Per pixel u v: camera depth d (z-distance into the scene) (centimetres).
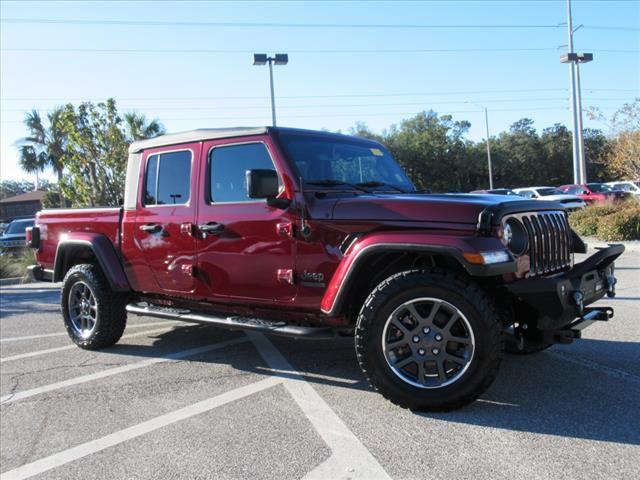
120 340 611
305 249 402
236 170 445
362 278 389
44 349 595
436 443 316
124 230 527
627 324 590
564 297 347
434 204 361
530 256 372
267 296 427
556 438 315
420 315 357
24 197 5659
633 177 2014
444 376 352
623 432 319
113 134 1742
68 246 577
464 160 6391
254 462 307
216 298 461
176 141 487
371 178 470
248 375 463
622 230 1389
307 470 295
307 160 429
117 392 438
